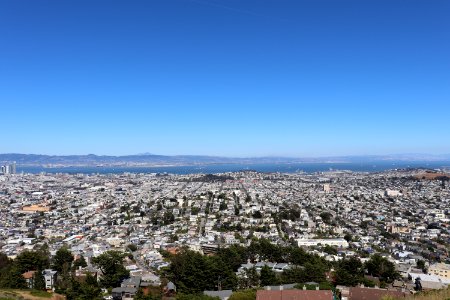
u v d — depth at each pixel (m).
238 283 152.38
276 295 110.00
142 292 141.88
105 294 146.38
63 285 147.38
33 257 168.88
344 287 143.50
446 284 155.25
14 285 148.25
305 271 154.75
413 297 104.31
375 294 127.88
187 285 147.12
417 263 193.75
